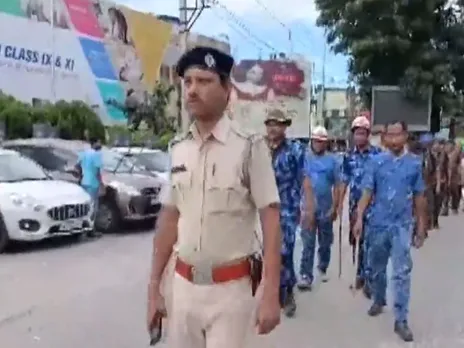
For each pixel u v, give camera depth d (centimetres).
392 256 672
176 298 333
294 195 712
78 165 1395
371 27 2709
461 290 878
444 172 1841
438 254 1166
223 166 314
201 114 316
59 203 1189
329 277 955
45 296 830
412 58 2683
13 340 649
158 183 1464
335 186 916
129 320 720
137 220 1429
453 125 3094
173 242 345
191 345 336
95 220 1398
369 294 826
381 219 677
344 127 5241
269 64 4659
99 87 3772
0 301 802
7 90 3138
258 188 316
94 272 988
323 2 2827
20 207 1149
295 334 670
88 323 709
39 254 1143
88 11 3716
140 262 1076
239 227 319
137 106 4059
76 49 3597
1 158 1264
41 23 3353
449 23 2756
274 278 315
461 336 671
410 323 718
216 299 320
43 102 3284
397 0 2650
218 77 314
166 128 4169
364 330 688
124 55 4009
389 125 664
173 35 4534
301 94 4750
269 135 702
